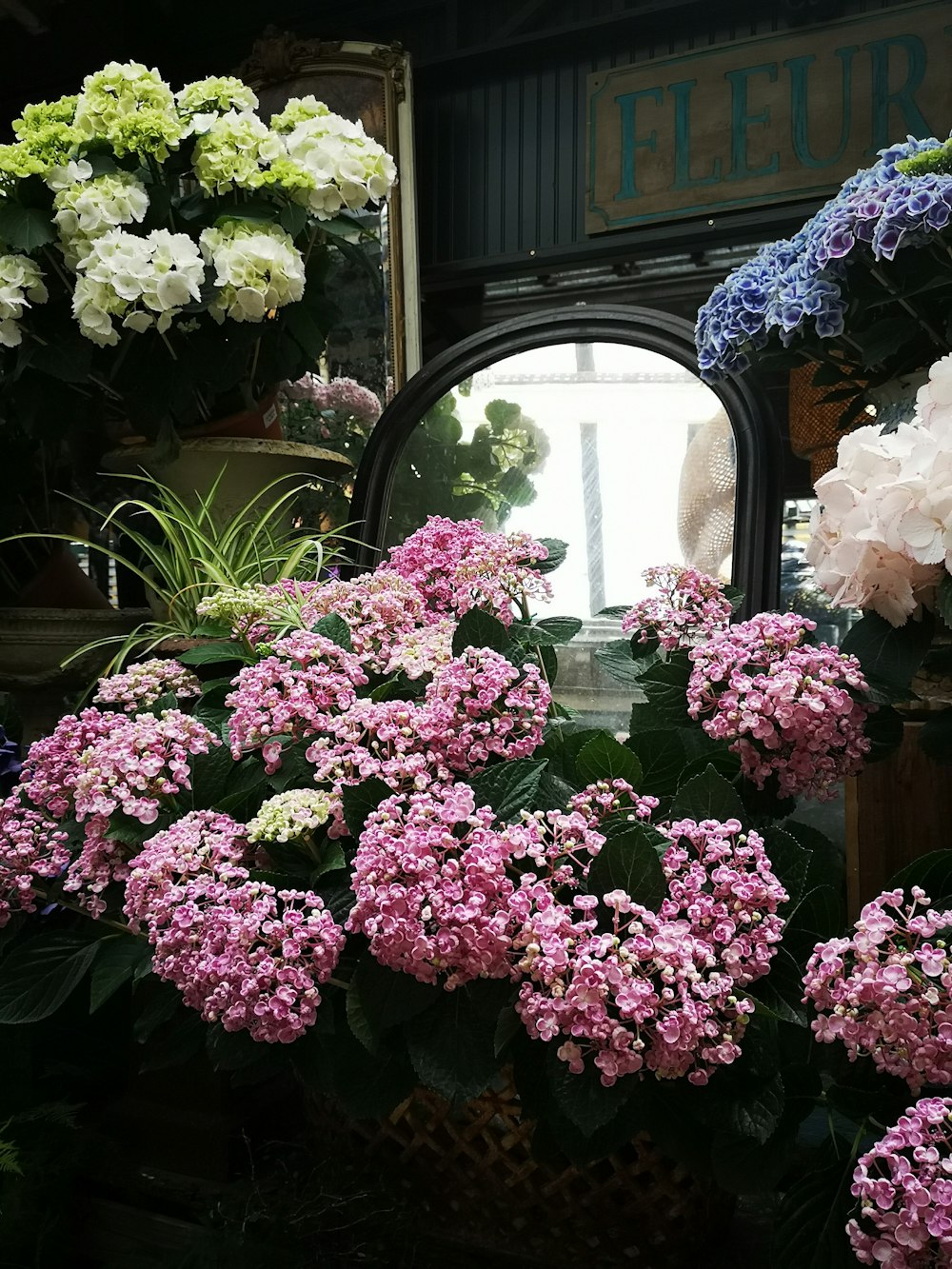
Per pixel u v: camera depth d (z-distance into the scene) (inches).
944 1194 20.2
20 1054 36.5
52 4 83.1
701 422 51.4
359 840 25.8
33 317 52.6
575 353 54.8
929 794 41.9
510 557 36.7
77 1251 35.6
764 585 47.5
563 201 72.3
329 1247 30.7
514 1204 29.0
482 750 27.6
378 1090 26.4
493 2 74.4
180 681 34.7
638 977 22.4
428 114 75.8
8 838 30.9
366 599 34.7
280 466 55.0
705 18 68.2
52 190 51.3
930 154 36.7
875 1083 25.2
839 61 62.9
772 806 31.5
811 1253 23.8
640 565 51.1
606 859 24.4
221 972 24.2
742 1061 24.2
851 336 40.2
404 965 23.7
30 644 52.8
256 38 79.0
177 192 68.0
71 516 71.4
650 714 32.7
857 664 29.2
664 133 67.6
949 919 22.8
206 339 52.5
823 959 22.9
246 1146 36.0
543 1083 24.9
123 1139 36.9
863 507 30.1
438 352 76.7
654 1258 28.3
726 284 41.5
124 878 29.0
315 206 53.9
